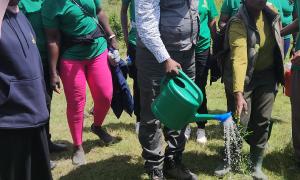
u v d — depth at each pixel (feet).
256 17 13.92
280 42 14.10
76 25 15.49
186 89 12.09
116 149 17.94
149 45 12.53
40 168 11.37
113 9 53.01
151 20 12.41
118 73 17.29
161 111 12.35
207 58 17.44
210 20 17.93
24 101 10.48
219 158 16.96
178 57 13.32
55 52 15.48
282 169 15.90
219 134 19.58
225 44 14.26
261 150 15.10
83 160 16.66
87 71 16.35
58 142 18.79
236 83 13.55
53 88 15.74
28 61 10.52
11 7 10.39
